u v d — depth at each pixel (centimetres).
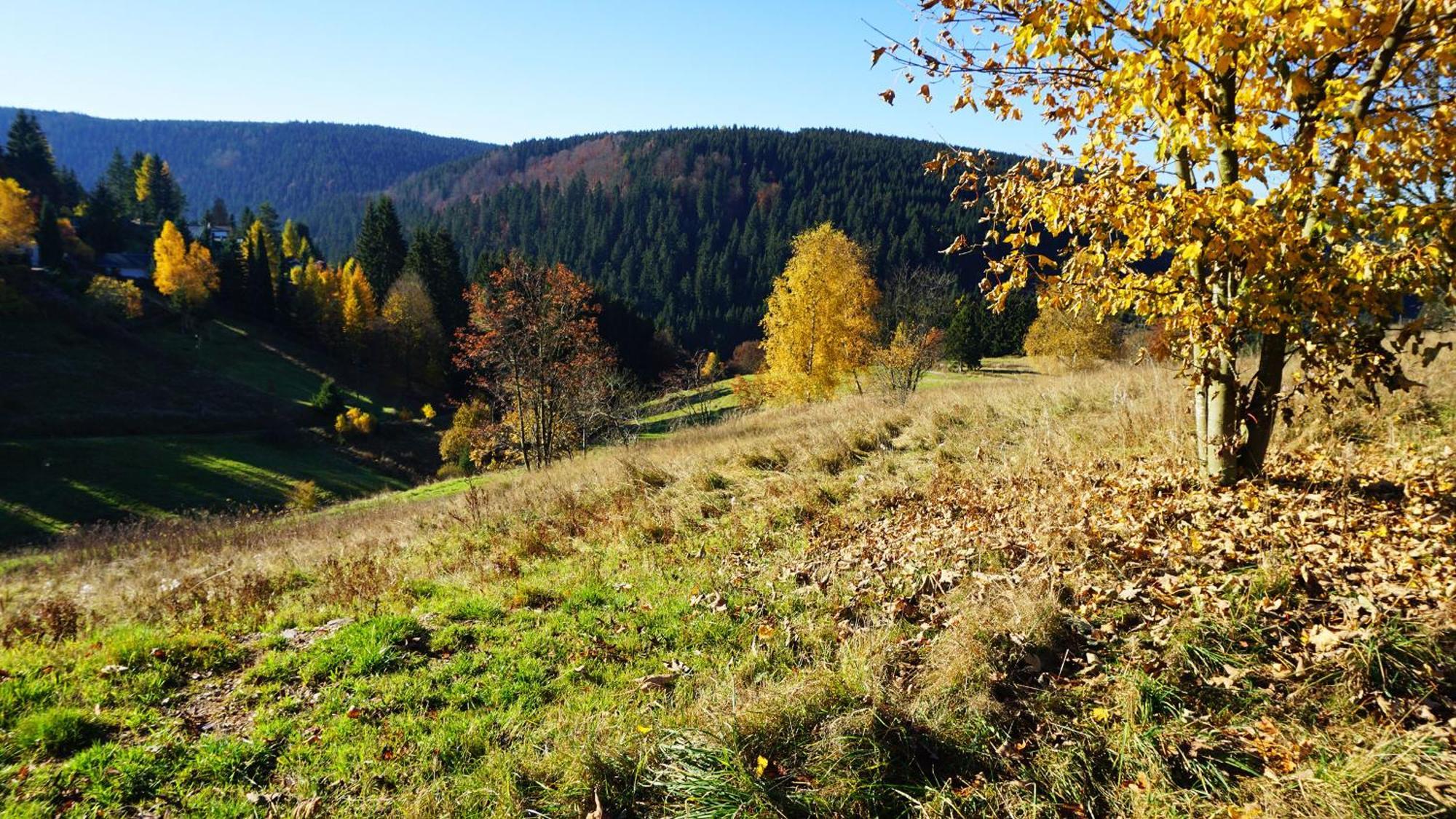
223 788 360
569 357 2992
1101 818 314
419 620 563
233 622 595
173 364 5634
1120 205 454
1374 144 378
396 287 6519
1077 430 884
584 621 550
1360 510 504
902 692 392
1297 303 419
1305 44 368
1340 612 396
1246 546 473
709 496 905
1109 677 388
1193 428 747
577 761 358
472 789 351
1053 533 546
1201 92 415
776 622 521
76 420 4322
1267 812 291
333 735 401
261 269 7556
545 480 1285
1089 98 496
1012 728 366
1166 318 500
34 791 351
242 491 3991
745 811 321
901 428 1113
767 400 3078
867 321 2889
